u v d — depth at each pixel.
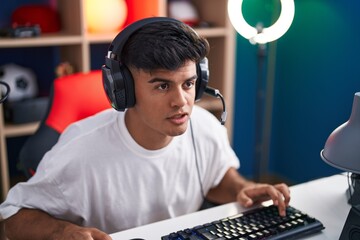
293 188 1.19
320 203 1.10
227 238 0.86
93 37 2.11
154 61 0.82
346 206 1.08
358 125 0.81
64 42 2.05
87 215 1.05
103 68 0.92
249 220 0.94
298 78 2.57
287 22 1.25
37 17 2.16
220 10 2.40
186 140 1.15
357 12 2.13
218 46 2.48
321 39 2.37
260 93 2.46
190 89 0.88
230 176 1.24
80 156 1.02
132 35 0.86
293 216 0.96
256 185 1.13
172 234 0.87
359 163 0.78
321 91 2.42
